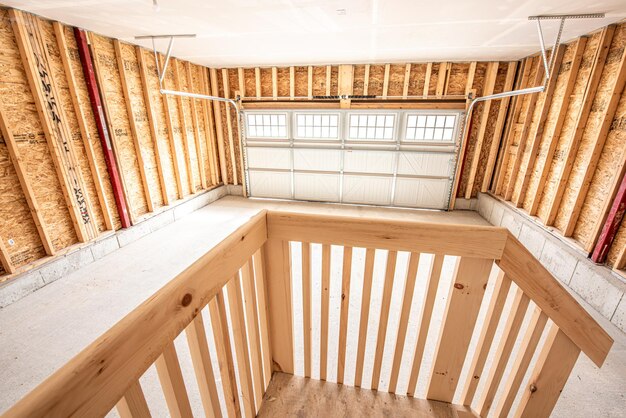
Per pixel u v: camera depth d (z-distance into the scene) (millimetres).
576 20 3246
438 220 5961
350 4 2859
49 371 2348
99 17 3312
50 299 3242
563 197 4078
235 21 3412
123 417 669
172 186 5906
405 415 1340
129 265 4012
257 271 1263
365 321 1311
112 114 4391
